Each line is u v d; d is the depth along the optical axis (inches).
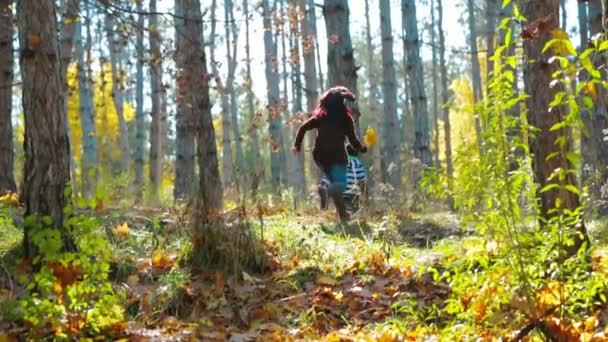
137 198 445.7
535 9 208.4
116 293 215.5
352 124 363.3
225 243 248.2
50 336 171.3
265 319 210.8
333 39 467.5
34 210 225.8
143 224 305.7
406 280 228.4
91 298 191.8
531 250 156.7
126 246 263.1
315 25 1041.5
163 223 305.0
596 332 168.1
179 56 396.2
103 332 177.9
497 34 650.8
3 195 385.7
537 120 203.9
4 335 167.5
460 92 1409.9
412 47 689.6
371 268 244.8
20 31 228.4
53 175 226.5
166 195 546.6
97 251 173.0
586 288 158.9
